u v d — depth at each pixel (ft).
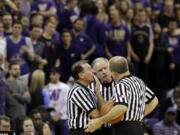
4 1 91.04
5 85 76.23
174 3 122.01
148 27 101.81
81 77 51.88
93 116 50.39
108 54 97.71
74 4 98.78
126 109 48.44
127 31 99.19
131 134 49.16
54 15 96.48
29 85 81.20
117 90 49.11
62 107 81.61
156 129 86.33
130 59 100.12
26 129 67.87
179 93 91.86
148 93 52.39
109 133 52.54
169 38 106.83
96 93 52.65
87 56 94.22
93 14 96.53
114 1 108.78
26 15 95.81
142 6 111.24
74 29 93.15
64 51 91.30
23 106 77.56
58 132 81.00
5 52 82.23
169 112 85.87
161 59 103.50
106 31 97.86
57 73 81.92
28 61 84.53
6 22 85.76
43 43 86.99
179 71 106.52
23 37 84.28
